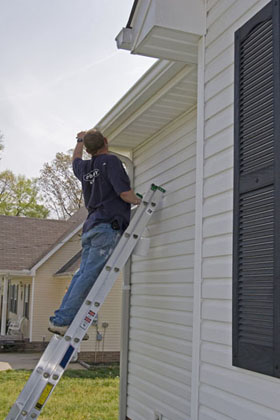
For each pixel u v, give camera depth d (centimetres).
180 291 436
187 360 416
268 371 229
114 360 1435
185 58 352
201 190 312
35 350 1681
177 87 403
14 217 2053
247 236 255
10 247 1842
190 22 318
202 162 314
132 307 560
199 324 300
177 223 449
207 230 302
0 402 841
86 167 403
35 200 3394
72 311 360
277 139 236
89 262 376
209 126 310
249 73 267
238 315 255
